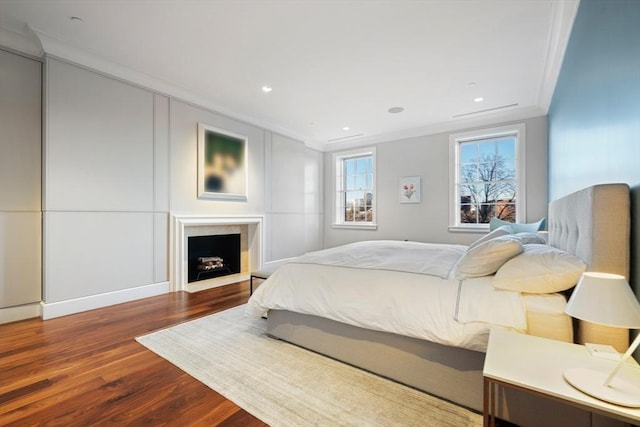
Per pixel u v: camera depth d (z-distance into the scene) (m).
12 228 2.68
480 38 2.62
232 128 4.54
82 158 2.99
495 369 1.07
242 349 2.20
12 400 1.58
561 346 1.24
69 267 2.91
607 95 1.53
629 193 1.24
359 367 1.92
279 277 2.38
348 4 2.22
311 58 3.00
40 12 2.35
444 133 5.04
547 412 1.29
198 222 4.02
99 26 2.52
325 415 1.48
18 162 2.71
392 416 1.47
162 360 2.02
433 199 5.14
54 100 2.80
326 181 6.54
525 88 3.60
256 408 1.53
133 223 3.40
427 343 1.67
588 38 1.86
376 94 3.84
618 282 0.93
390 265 2.07
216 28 2.53
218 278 4.55
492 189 4.72
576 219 1.61
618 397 0.89
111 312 2.99
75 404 1.56
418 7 2.24
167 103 3.72
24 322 2.68
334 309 1.98
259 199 5.00
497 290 1.57
